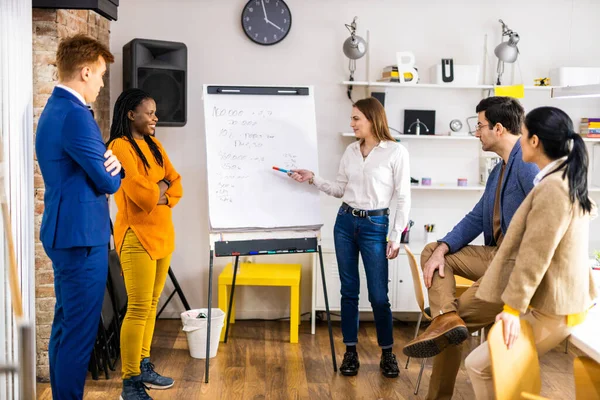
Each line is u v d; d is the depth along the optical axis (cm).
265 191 403
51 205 285
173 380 381
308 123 414
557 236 236
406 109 509
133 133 354
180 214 507
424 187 492
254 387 377
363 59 506
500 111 308
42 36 364
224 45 498
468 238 330
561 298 243
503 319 241
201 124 502
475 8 507
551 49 514
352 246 398
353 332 402
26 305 303
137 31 493
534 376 246
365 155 395
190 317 434
